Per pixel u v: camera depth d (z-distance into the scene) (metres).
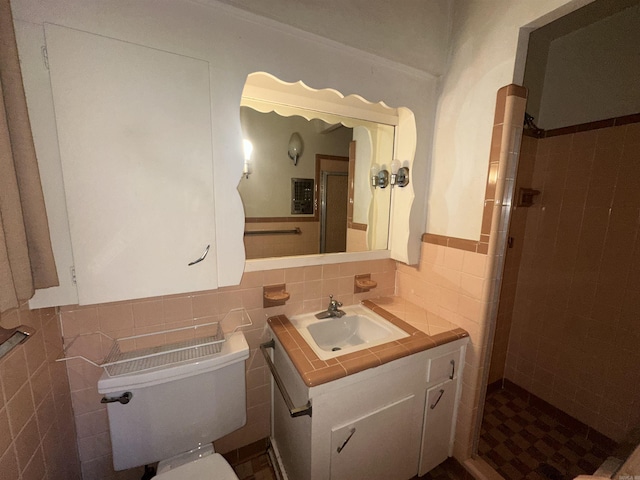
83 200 0.73
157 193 0.81
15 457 0.67
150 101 0.77
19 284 0.57
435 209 1.33
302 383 0.92
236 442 1.30
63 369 0.93
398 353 0.99
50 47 0.66
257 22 0.89
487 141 1.07
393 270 1.56
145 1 0.74
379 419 1.02
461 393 1.24
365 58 1.10
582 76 1.45
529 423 1.59
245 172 1.27
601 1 1.26
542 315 1.65
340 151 1.46
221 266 0.95
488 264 1.08
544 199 1.61
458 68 1.18
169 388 0.93
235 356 1.01
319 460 0.92
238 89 0.88
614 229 1.33
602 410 1.42
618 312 1.34
